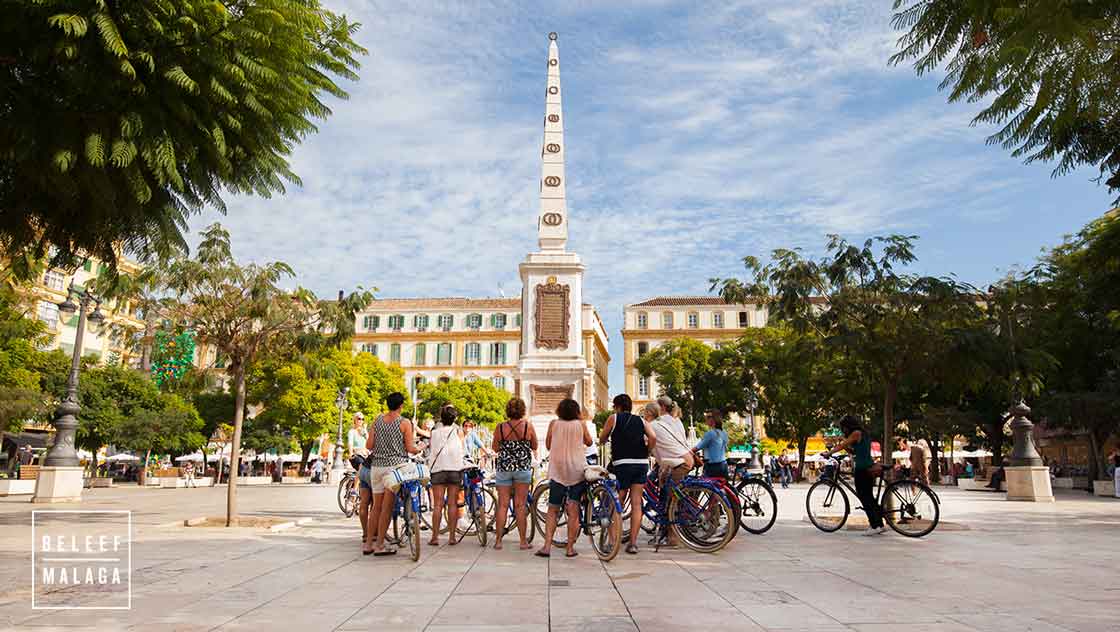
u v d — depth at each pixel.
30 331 24.05
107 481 33.47
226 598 5.56
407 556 8.06
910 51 5.10
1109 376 27.50
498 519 8.80
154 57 6.61
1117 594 5.69
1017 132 5.25
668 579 6.41
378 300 83.88
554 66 32.38
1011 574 6.68
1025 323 25.73
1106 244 16.44
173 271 11.96
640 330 77.69
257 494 24.86
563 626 4.59
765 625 4.61
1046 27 4.17
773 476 36.94
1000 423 33.84
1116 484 23.11
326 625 4.64
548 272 29.30
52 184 7.26
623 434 8.05
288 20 7.16
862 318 12.54
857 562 7.47
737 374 43.69
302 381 41.88
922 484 10.06
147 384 38.53
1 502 19.31
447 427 9.38
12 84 6.71
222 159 7.49
